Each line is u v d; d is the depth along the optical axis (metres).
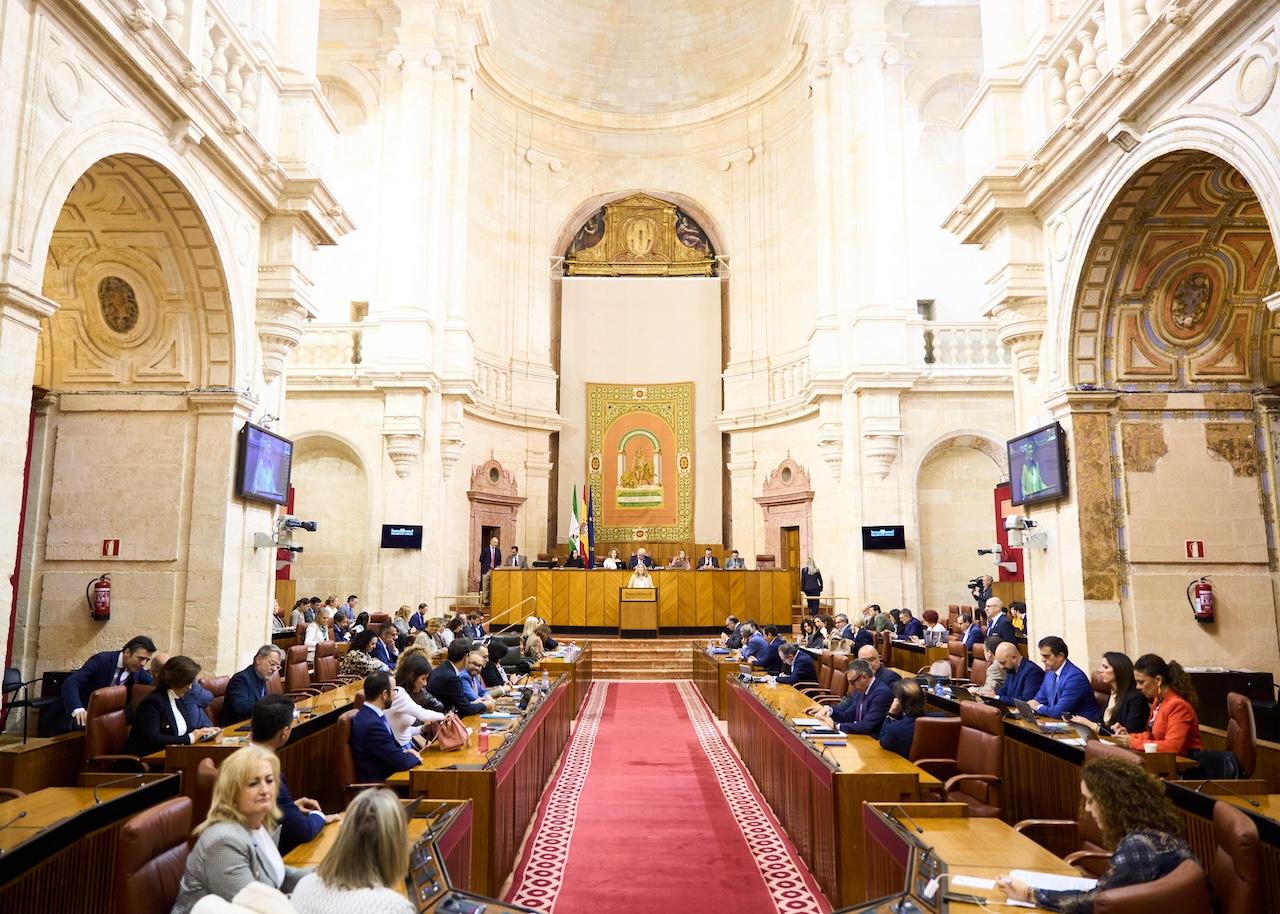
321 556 16.39
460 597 16.98
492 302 19.67
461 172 17.53
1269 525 7.90
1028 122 8.64
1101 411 8.02
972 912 2.74
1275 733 7.15
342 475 16.58
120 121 6.17
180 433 8.14
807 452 18.44
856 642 11.62
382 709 5.26
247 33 8.61
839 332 16.83
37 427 8.11
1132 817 2.90
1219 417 8.03
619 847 5.82
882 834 3.75
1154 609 7.82
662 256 21.80
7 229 5.10
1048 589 8.48
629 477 20.86
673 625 16.88
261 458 8.56
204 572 7.98
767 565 18.61
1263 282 7.62
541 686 8.30
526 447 20.12
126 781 4.32
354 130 17.84
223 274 7.90
